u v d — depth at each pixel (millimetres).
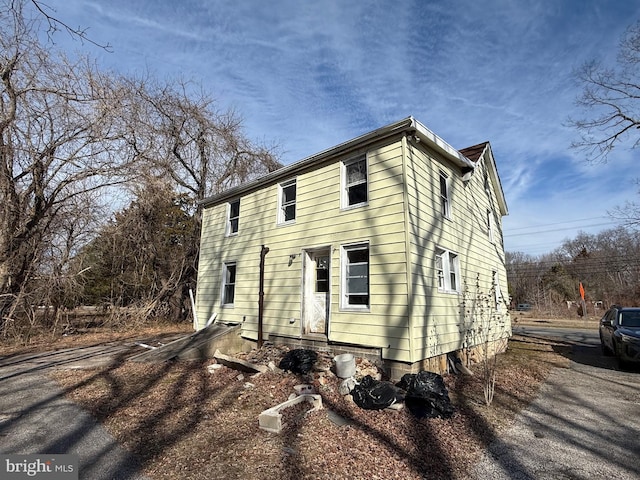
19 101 11984
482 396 5863
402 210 6785
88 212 14336
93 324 15906
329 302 7785
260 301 9180
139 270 17406
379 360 6570
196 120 19438
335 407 4992
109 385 6301
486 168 12344
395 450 3711
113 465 3354
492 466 3457
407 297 6375
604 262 40719
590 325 22297
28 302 12508
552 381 7184
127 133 14797
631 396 6055
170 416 4719
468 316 8859
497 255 12719
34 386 6309
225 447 3734
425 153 7895
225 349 9273
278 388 5848
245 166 21484
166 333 14359
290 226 9211
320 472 3211
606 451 3834
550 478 3232
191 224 18594
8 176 11992
